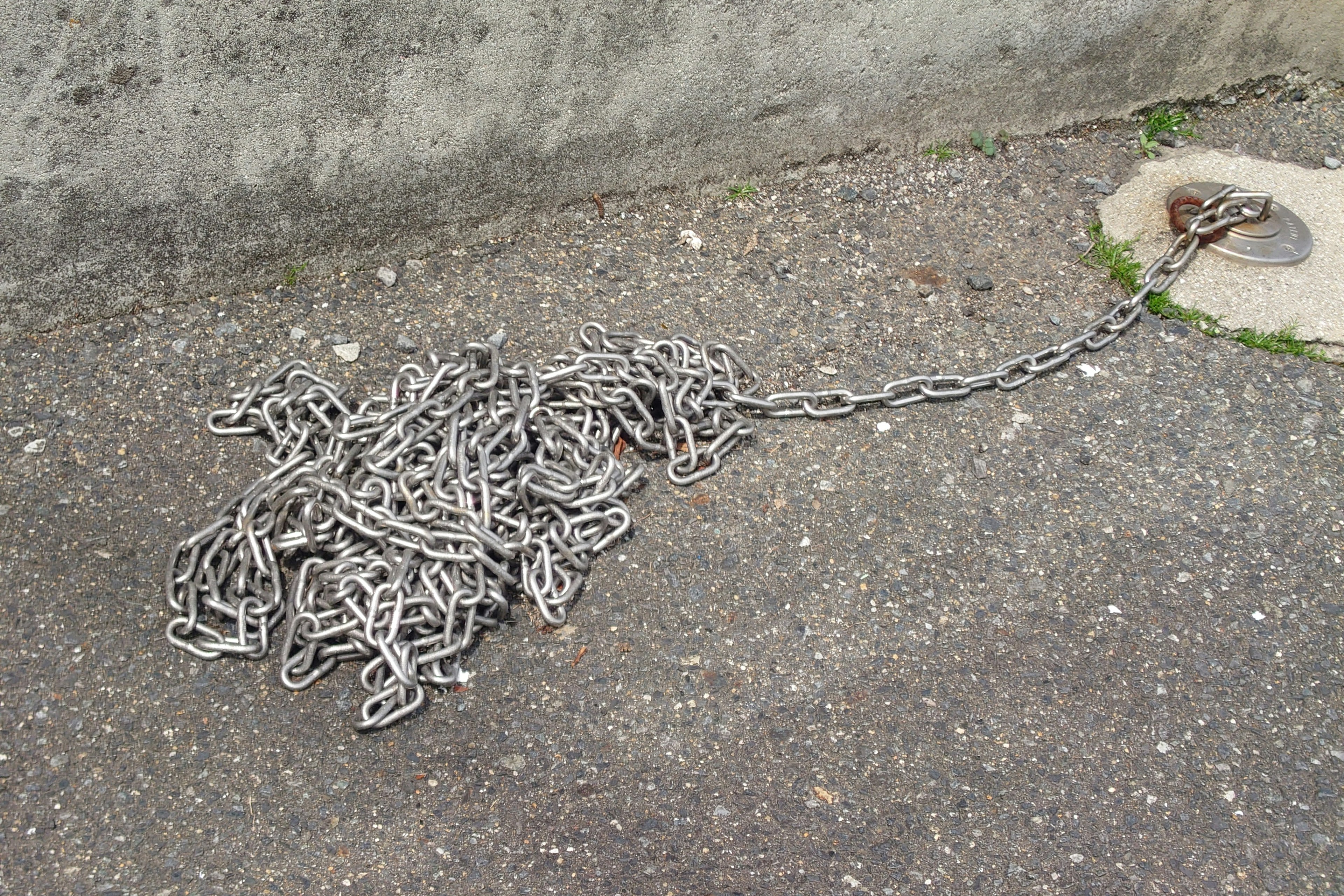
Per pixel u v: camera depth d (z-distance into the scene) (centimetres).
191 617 243
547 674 250
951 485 300
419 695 238
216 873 211
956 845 227
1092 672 261
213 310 310
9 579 248
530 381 281
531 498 264
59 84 260
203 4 263
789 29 346
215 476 275
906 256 366
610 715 244
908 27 364
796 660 258
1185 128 430
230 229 303
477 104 315
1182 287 361
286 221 310
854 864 222
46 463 271
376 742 234
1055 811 235
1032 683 258
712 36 336
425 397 273
